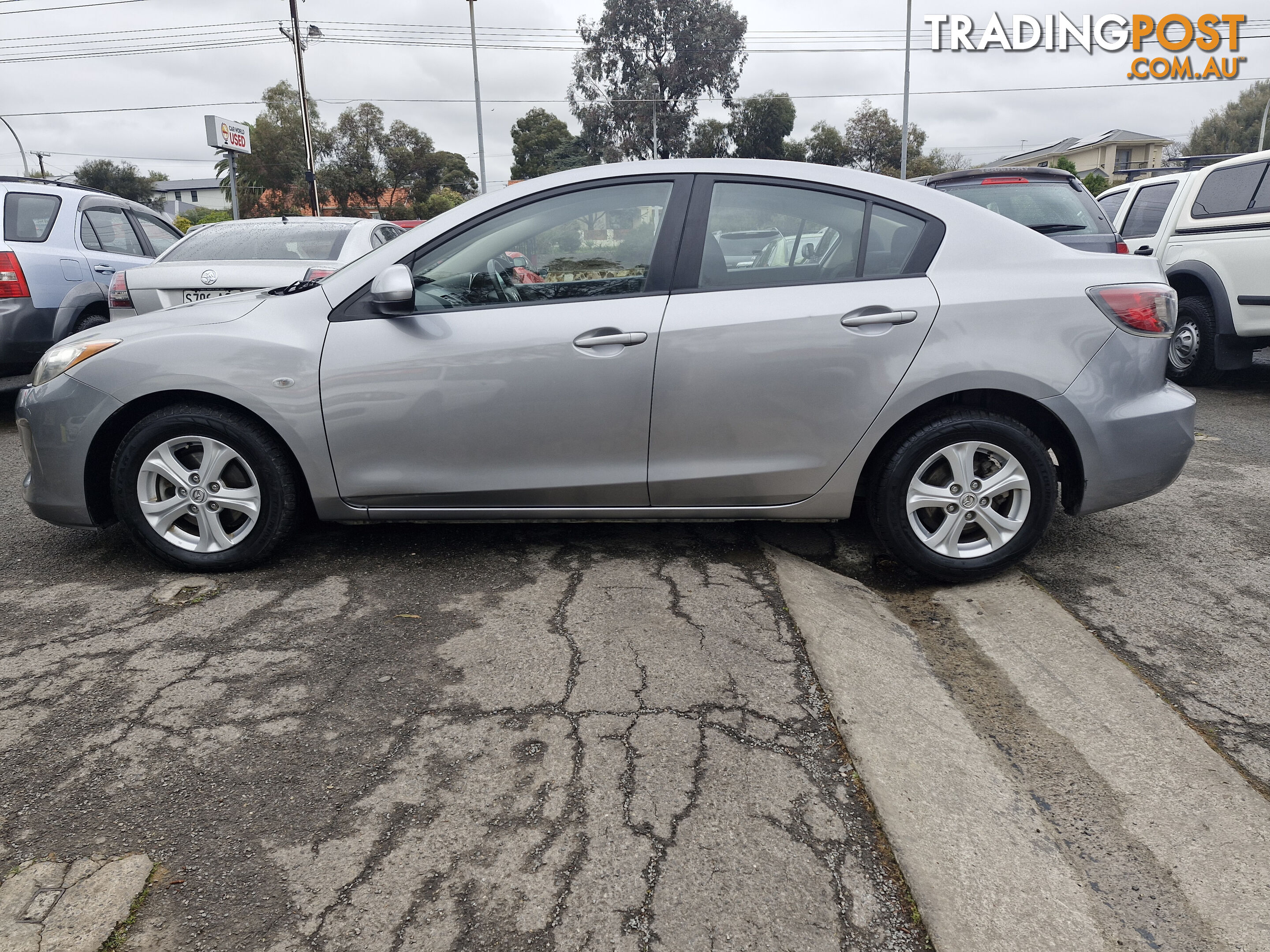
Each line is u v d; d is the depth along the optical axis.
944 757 2.15
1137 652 2.74
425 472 3.10
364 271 3.12
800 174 3.08
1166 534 3.74
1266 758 2.20
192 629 2.77
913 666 2.62
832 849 1.82
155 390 3.07
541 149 66.25
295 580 3.16
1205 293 7.11
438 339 3.01
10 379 8.88
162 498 3.23
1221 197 6.88
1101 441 3.01
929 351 2.94
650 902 1.66
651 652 2.59
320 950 1.55
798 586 3.06
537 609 2.88
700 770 2.05
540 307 3.03
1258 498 4.22
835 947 1.58
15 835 1.83
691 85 54.19
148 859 1.77
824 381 2.96
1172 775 2.13
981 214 3.09
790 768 2.07
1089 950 1.61
